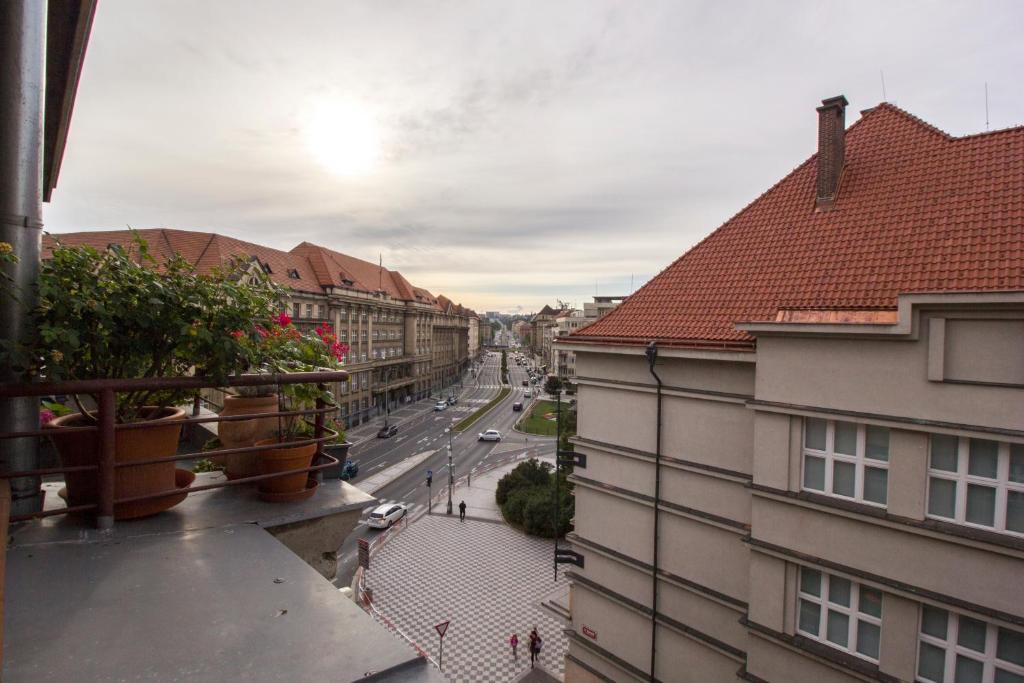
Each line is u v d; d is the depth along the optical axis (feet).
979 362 26.45
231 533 13.44
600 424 45.39
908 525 28.40
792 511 32.68
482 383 412.57
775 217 42.86
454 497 137.08
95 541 12.57
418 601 87.04
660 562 41.34
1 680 7.74
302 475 16.20
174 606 10.03
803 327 31.14
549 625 80.79
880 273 33.32
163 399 17.79
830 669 31.48
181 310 14.39
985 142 35.94
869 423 29.68
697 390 38.88
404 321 279.90
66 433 13.34
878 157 40.42
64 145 29.09
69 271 13.37
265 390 20.63
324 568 15.64
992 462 26.84
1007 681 26.61
